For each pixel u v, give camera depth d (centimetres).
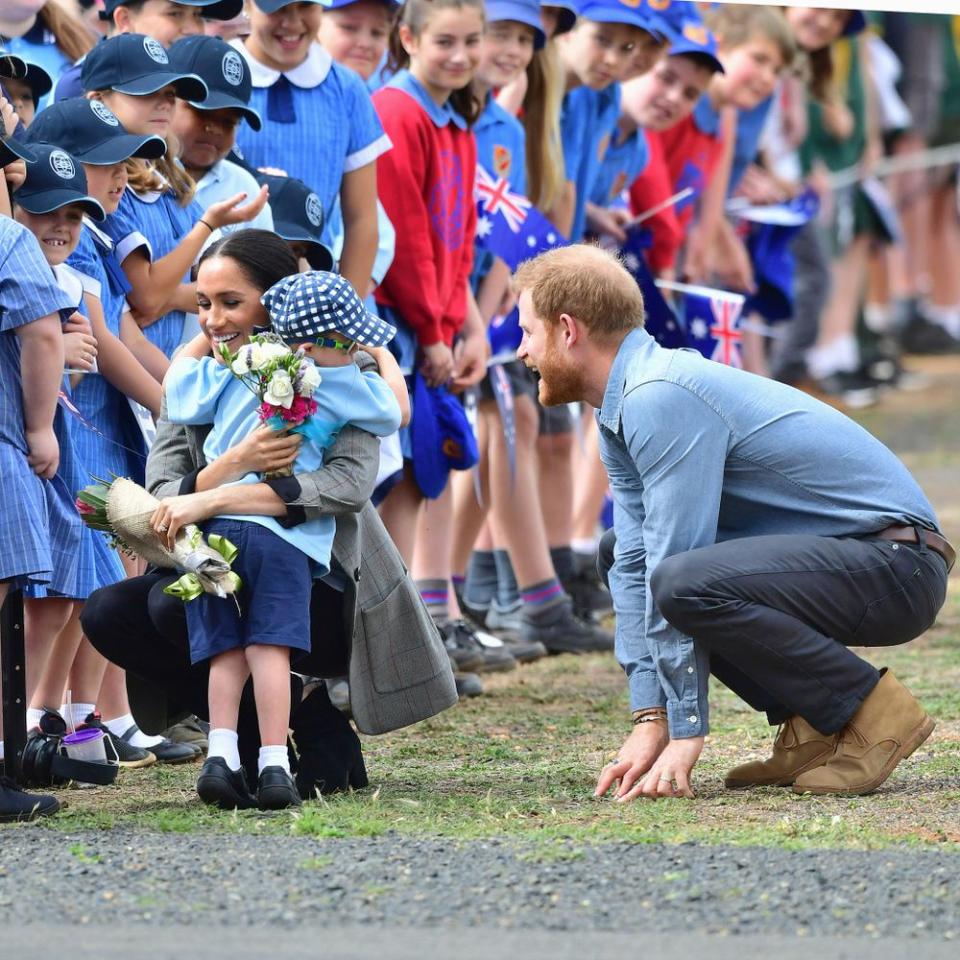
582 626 2670
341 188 2197
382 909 1138
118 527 1503
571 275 1545
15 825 1416
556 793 1598
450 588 2461
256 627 1466
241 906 1143
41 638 1664
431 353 2295
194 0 2039
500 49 2472
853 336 5684
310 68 2145
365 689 1584
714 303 2780
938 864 1264
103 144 1730
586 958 1032
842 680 1557
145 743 1809
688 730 1564
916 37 5519
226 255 1520
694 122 3180
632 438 1541
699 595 1524
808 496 1577
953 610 3044
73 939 1068
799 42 3603
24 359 1496
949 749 1808
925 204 5700
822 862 1262
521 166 2570
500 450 2600
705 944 1065
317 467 1507
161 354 1833
